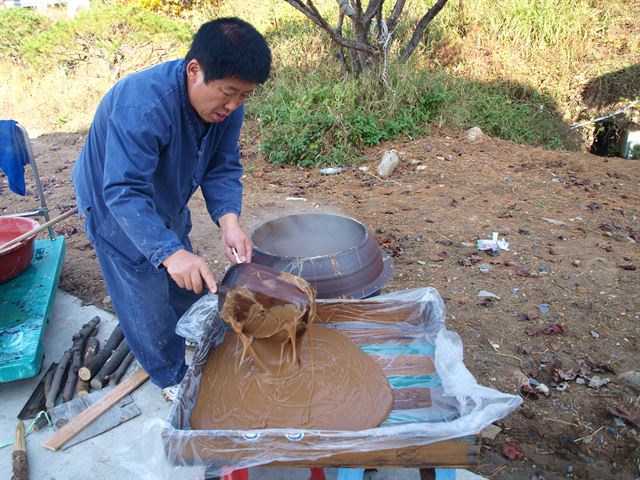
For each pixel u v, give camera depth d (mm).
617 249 4367
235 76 1863
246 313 1928
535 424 2650
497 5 10711
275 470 2363
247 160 6812
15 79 10258
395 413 1897
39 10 13602
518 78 9695
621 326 3375
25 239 3406
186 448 1655
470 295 3717
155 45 10320
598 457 2477
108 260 2396
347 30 9180
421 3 10492
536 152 6762
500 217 4980
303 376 2037
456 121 7426
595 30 10695
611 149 9750
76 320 3566
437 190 5645
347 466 1691
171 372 2697
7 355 2832
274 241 2885
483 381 2914
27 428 2715
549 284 3852
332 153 6621
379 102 7176
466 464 1675
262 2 11625
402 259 4215
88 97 9734
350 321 2398
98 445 2590
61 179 6484
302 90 7559
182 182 2357
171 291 2797
